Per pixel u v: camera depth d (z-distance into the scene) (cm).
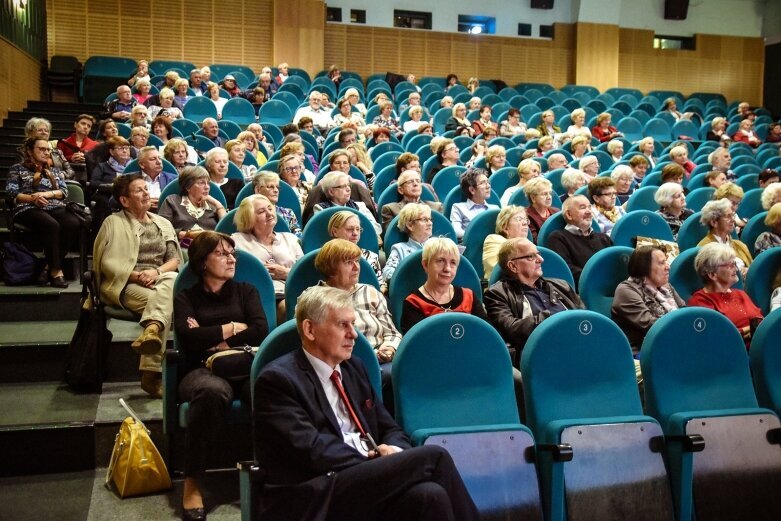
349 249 311
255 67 1260
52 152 513
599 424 247
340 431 228
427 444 225
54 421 303
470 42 1364
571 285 370
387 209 486
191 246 304
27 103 930
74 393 337
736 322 356
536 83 1292
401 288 343
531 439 242
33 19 1026
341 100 943
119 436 289
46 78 1072
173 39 1230
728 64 1461
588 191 523
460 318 254
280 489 216
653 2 1430
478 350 255
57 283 425
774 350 287
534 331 263
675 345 273
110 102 839
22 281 427
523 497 235
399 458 211
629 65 1429
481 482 232
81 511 268
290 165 525
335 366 238
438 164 647
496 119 1034
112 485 288
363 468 212
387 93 1105
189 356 292
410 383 247
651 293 353
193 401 270
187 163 571
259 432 223
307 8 1251
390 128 886
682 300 368
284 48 1248
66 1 1184
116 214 370
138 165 533
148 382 328
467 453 233
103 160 568
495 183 608
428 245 326
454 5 1359
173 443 295
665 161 744
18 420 304
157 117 679
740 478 257
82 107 938
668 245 436
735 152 866
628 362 269
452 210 506
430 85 1183
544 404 254
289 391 224
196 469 265
